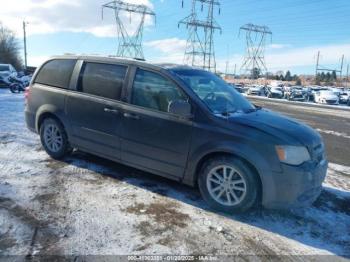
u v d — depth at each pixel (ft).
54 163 17.17
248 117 13.41
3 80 79.46
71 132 16.74
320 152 13.19
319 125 42.68
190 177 13.41
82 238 10.46
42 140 18.10
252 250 10.53
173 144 13.48
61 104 16.88
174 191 14.53
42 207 12.31
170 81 13.87
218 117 12.83
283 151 11.74
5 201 12.60
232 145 12.20
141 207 12.85
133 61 15.12
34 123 18.26
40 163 17.10
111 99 15.20
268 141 11.87
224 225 11.94
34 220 11.35
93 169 16.57
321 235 11.76
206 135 12.75
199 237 11.04
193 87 13.84
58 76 17.46
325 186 16.67
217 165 12.75
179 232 11.25
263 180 11.91
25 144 20.77
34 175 15.40
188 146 13.15
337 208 14.11
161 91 13.99
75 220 11.52
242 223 12.19
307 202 12.35
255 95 138.92
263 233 11.61
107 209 12.50
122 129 14.76
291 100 112.68
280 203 11.98
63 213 11.96
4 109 36.04
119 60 15.49
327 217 13.19
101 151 15.87
